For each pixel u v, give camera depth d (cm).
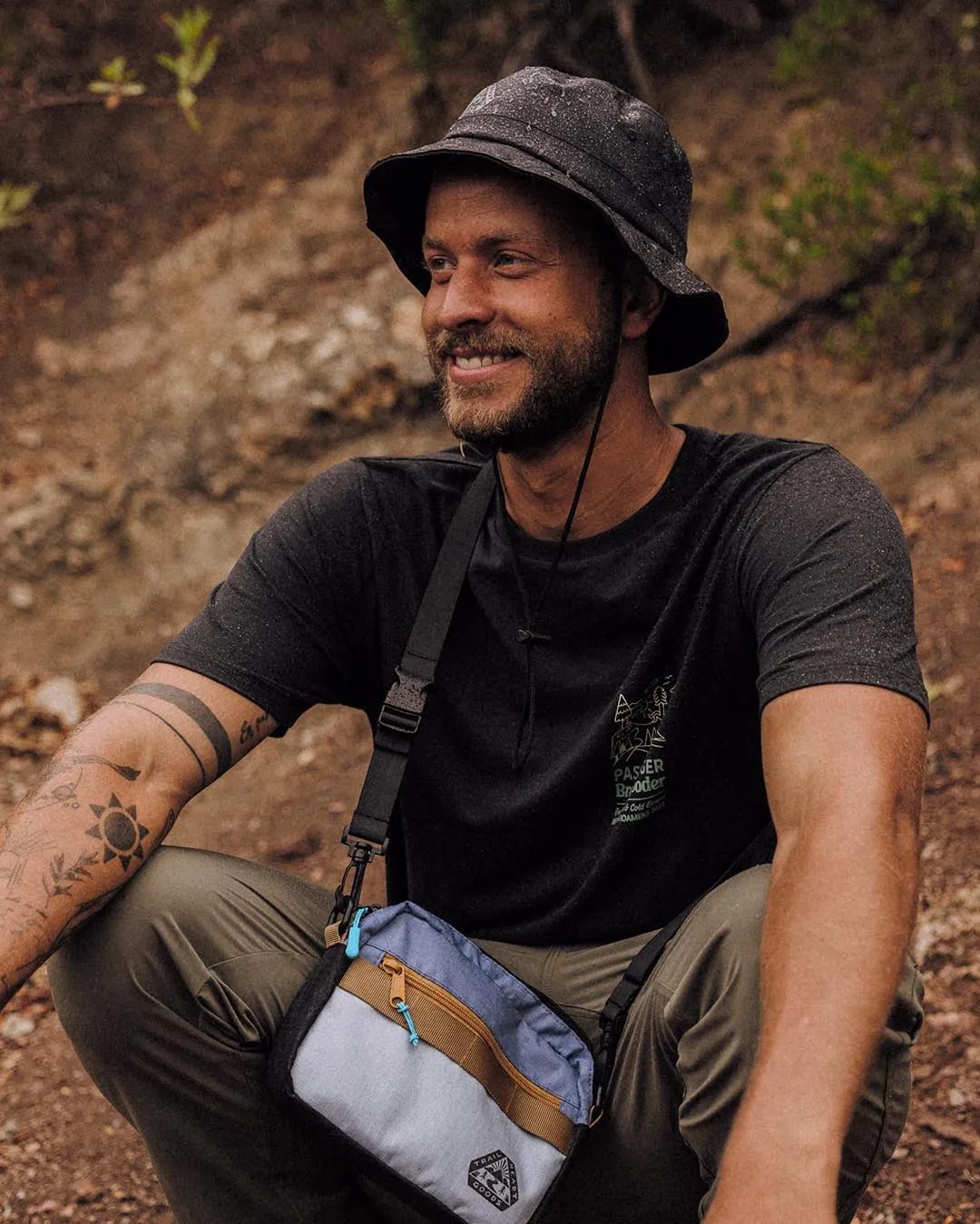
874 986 129
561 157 170
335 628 191
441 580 186
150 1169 252
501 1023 169
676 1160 168
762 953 137
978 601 350
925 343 425
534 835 179
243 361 477
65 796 166
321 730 392
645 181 176
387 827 176
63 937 163
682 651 173
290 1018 163
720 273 460
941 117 455
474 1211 160
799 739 146
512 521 186
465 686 185
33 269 538
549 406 173
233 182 544
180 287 511
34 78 589
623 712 173
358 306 480
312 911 182
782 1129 123
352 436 462
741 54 509
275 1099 160
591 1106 168
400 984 164
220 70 590
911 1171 219
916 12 483
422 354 464
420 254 203
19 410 489
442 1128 159
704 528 174
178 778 174
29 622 440
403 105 527
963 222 422
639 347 182
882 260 436
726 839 177
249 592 187
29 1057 287
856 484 166
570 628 179
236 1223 180
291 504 194
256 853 347
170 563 449
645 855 177
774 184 459
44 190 558
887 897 132
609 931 179
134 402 482
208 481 460
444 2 514
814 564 158
